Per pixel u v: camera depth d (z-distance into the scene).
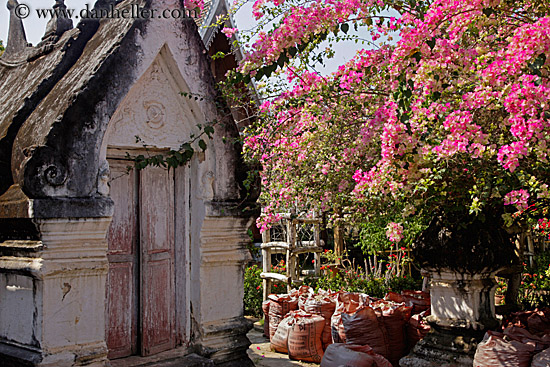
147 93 3.86
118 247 3.82
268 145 5.20
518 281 6.59
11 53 5.25
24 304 3.30
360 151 5.26
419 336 5.59
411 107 3.96
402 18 3.99
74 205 3.26
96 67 3.50
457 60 3.88
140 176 3.96
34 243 3.21
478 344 4.59
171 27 3.93
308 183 5.88
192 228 4.11
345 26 4.14
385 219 5.59
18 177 3.20
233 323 4.21
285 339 6.42
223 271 4.21
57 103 3.49
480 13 3.90
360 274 9.88
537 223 6.02
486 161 3.96
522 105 3.31
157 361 3.84
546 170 3.73
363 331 5.43
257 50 4.24
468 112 3.69
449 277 5.10
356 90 5.08
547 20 3.35
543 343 4.34
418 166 4.13
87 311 3.36
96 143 3.45
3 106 4.20
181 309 4.10
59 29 4.61
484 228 5.02
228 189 4.22
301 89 4.99
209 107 4.15
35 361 3.12
